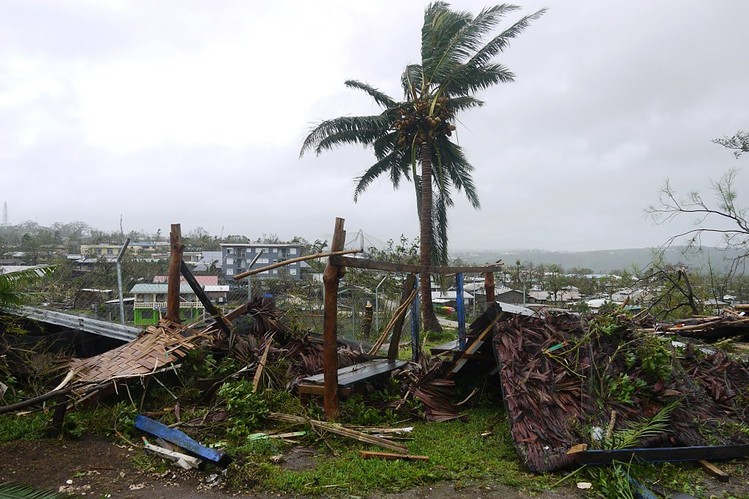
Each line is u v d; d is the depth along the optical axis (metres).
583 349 5.46
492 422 5.61
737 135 13.26
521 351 5.43
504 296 27.84
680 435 4.73
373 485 3.89
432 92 18.66
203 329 7.17
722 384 5.75
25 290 7.27
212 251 29.36
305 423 4.98
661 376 5.32
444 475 4.11
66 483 3.79
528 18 16.61
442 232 20.11
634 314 8.20
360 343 9.80
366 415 5.44
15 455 4.30
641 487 3.85
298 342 7.39
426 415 5.77
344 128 18.50
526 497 3.78
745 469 4.41
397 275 16.58
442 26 17.72
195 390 5.90
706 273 13.38
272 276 16.44
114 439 4.79
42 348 6.91
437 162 19.20
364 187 21.16
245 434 4.88
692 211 13.47
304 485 3.82
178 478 3.95
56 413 4.80
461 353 6.44
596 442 4.41
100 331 7.66
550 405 4.81
